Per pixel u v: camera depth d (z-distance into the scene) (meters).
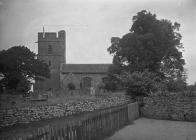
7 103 23.45
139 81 27.48
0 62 59.47
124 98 28.92
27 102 26.31
